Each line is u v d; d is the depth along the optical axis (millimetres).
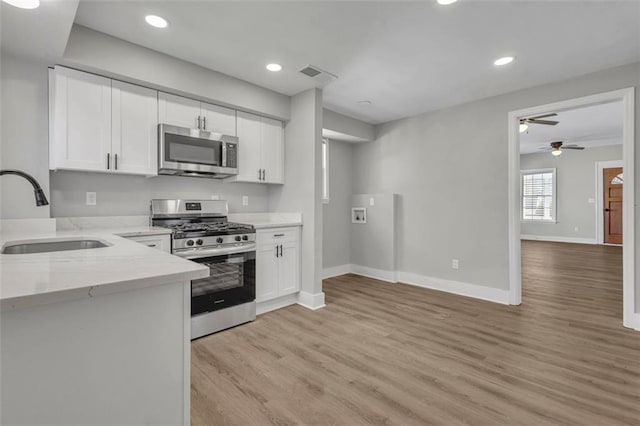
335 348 2387
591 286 4109
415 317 3049
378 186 4742
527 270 5016
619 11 2016
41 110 2221
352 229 5020
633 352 2291
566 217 8273
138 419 933
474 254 3738
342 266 4934
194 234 2570
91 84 2314
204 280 2625
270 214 3777
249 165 3246
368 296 3762
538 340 2514
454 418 1605
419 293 3891
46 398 792
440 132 4039
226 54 2576
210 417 1610
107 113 2385
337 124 4223
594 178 7820
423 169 4223
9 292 708
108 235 1963
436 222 4082
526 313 3148
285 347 2402
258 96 3211
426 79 3105
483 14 2059
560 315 3084
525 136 6449
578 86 3008
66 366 818
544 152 8531
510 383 1914
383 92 3461
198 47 2465
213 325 2656
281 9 1996
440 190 4047
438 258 4062
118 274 892
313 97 3277
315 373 2031
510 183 3443
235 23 2146
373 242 4723
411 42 2416
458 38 2357
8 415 746
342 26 2195
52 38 1934
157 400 968
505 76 3033
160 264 1031
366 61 2717
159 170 2654
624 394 1794
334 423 1574
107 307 878
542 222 8648
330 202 4754
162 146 2586
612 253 6523
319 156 3340
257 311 3123
